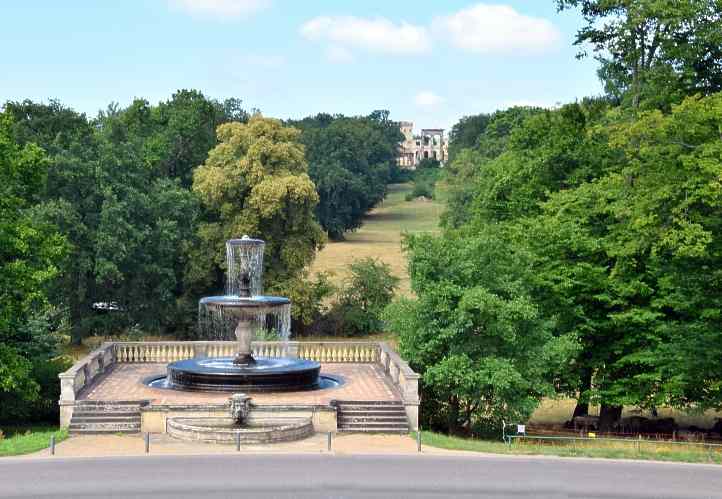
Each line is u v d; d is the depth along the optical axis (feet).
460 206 335.67
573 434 156.46
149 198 250.57
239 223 262.88
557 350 141.49
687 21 175.73
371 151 610.24
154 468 96.84
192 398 124.88
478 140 460.96
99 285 245.45
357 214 542.16
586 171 188.85
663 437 157.48
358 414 122.11
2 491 86.28
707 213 142.72
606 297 154.30
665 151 146.51
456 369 135.23
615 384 159.43
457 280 143.33
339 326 285.02
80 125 288.10
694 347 144.05
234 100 456.04
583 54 195.62
